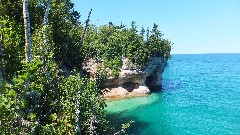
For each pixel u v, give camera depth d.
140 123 42.03
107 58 58.84
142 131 38.03
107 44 62.16
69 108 20.42
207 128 41.06
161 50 71.12
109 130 28.97
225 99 65.12
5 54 15.83
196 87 85.31
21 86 11.76
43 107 20.25
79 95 21.86
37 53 22.08
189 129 40.41
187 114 49.25
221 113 50.59
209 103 59.78
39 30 27.75
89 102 22.78
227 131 39.81
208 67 189.00
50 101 20.83
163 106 54.81
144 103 56.09
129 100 57.47
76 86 22.42
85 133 21.66
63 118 19.97
